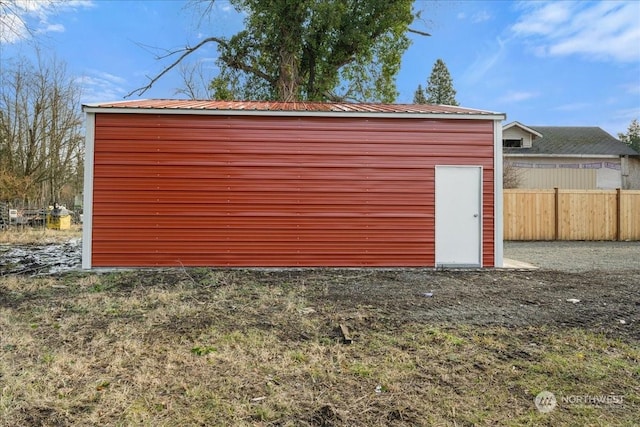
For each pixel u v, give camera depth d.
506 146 21.22
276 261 7.28
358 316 4.22
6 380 2.68
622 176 20.56
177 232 7.14
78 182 26.28
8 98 22.61
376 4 16.02
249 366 2.97
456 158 7.48
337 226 7.38
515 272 7.04
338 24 15.52
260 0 15.92
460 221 7.50
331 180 7.37
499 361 3.08
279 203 7.31
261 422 2.25
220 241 7.23
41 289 5.47
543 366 2.98
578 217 12.87
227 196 7.24
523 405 2.44
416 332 3.72
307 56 17.05
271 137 7.30
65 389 2.59
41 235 14.41
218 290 5.46
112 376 2.79
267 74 17.38
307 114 7.29
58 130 24.41
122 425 2.21
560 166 20.52
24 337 3.50
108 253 7.02
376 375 2.83
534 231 12.82
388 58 17.67
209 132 7.21
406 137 7.44
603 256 9.27
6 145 22.30
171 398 2.50
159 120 7.13
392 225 7.43
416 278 6.46
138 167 7.08
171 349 3.28
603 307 4.57
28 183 21.27
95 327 3.84
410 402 2.47
